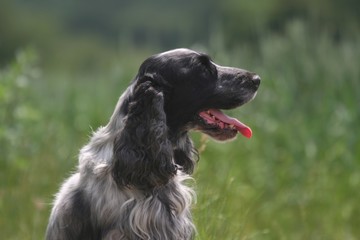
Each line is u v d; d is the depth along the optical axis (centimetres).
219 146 1449
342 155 1452
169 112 895
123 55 1791
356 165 1430
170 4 9838
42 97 1767
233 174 1347
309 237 1241
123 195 854
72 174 1005
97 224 860
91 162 866
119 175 847
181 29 7919
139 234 856
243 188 1331
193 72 893
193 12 8612
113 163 851
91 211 861
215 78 908
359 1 4291
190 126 908
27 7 10438
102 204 855
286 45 1616
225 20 6291
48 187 1201
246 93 918
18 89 1388
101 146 871
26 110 1374
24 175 1216
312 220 1295
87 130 1549
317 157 1455
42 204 1102
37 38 8144
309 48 1605
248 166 1445
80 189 874
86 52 8325
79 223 870
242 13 5591
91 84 1880
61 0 10681
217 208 981
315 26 1659
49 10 10438
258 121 1537
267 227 1244
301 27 1619
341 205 1343
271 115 1557
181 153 913
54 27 9012
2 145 1292
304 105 1575
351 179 1397
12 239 1095
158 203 863
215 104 909
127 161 843
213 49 1572
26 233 1087
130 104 851
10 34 7825
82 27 10050
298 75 1591
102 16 10162
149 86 852
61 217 879
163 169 848
